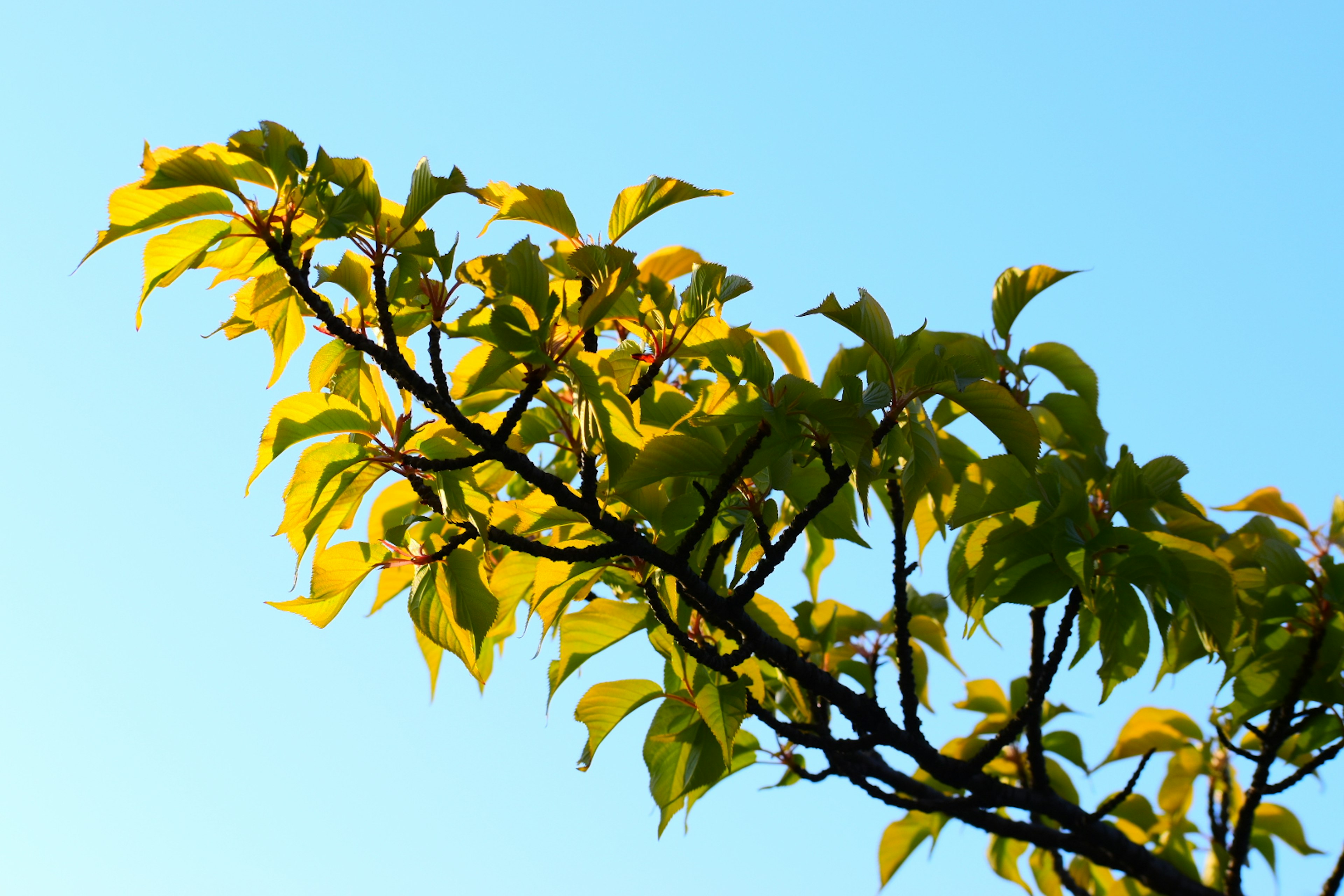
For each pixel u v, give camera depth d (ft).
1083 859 21.15
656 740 13.38
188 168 9.45
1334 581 15.15
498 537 11.25
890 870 19.85
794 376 11.93
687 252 14.08
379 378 11.55
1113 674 14.38
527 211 11.87
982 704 19.27
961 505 13.89
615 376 11.77
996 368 14.98
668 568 11.68
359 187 9.94
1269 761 16.49
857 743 14.23
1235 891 17.15
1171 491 14.58
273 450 10.90
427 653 13.16
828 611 18.11
